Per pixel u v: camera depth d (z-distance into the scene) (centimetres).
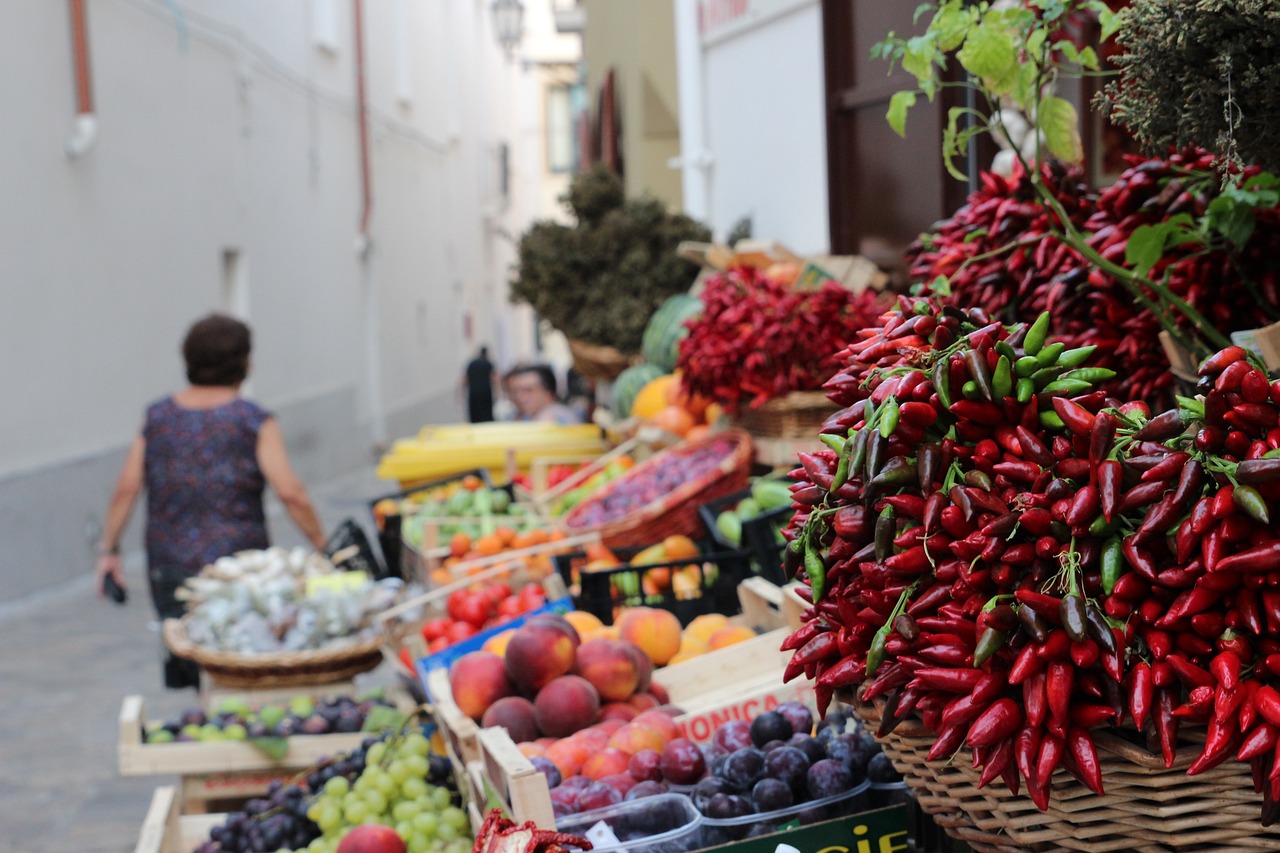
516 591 452
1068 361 171
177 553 523
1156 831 158
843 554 181
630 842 235
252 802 355
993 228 300
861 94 553
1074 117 269
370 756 339
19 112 1062
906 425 167
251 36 1677
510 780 240
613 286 750
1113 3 365
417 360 2736
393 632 437
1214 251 261
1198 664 152
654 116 1118
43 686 779
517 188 4441
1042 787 150
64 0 1142
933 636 162
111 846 521
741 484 487
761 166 734
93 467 1155
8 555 1013
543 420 874
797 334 450
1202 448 152
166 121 1380
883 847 233
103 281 1218
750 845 230
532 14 4816
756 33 725
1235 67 194
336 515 1543
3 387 1028
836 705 266
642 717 282
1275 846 155
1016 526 158
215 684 452
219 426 529
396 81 2588
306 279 1934
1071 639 151
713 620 358
